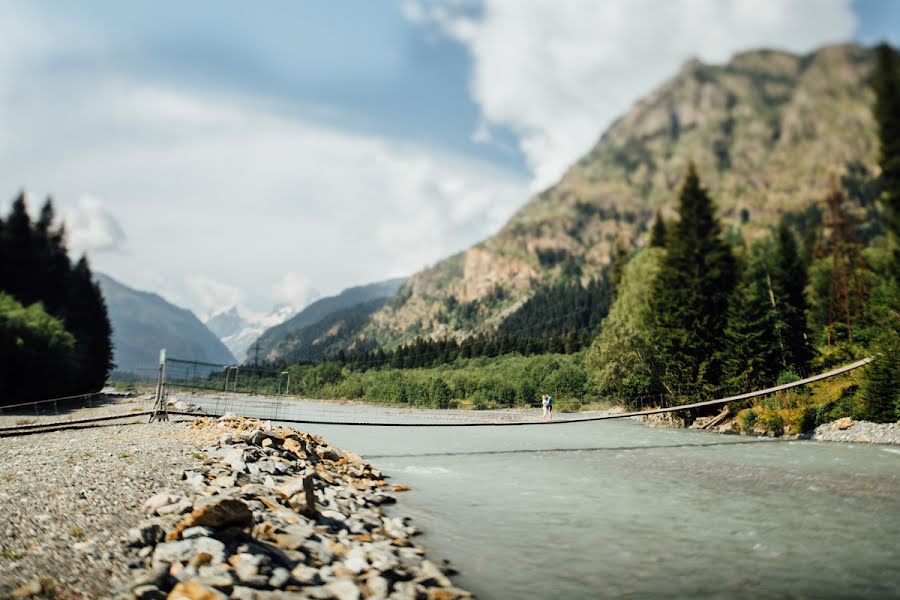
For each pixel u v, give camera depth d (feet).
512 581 36.14
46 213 415.44
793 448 110.52
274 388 610.65
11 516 34.24
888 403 123.85
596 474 81.20
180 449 68.59
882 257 205.67
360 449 115.96
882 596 34.14
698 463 91.30
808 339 201.26
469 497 64.69
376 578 32.58
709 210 209.56
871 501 60.90
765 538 46.68
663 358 193.06
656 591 34.73
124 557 30.83
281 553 34.35
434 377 433.07
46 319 282.77
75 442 76.69
